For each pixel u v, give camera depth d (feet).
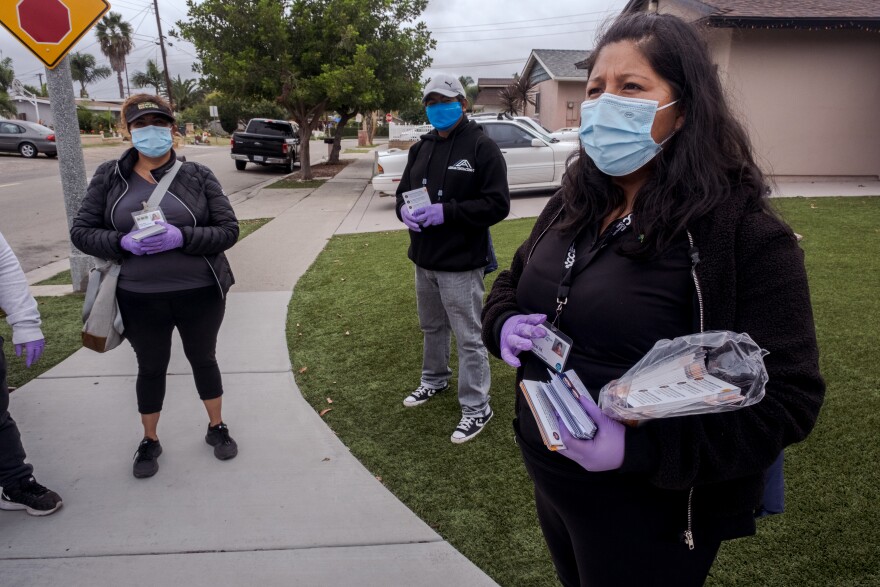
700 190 3.53
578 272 4.02
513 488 8.82
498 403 11.37
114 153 86.53
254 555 7.69
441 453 9.80
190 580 7.30
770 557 7.06
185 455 9.96
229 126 171.22
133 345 9.00
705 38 3.91
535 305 4.42
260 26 48.01
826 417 9.73
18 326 8.15
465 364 10.14
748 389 2.99
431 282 10.60
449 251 9.68
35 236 30.58
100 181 8.71
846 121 35.94
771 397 3.28
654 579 4.03
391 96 55.11
